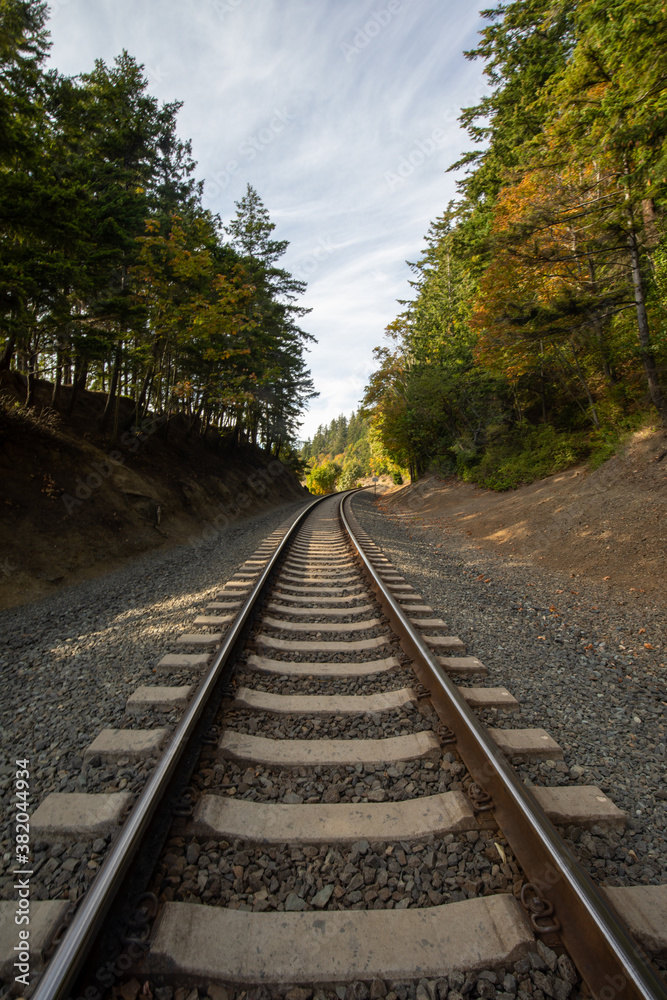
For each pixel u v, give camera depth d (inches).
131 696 143.0
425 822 95.9
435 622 214.2
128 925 72.8
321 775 111.9
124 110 634.2
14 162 366.9
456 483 949.8
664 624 237.6
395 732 129.2
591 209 401.4
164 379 773.9
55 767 115.3
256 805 100.6
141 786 104.7
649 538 326.0
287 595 260.4
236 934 72.9
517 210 458.0
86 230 436.1
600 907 69.3
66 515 441.4
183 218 630.5
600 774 116.5
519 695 154.4
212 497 788.6
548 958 69.7
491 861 87.3
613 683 171.5
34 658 196.2
